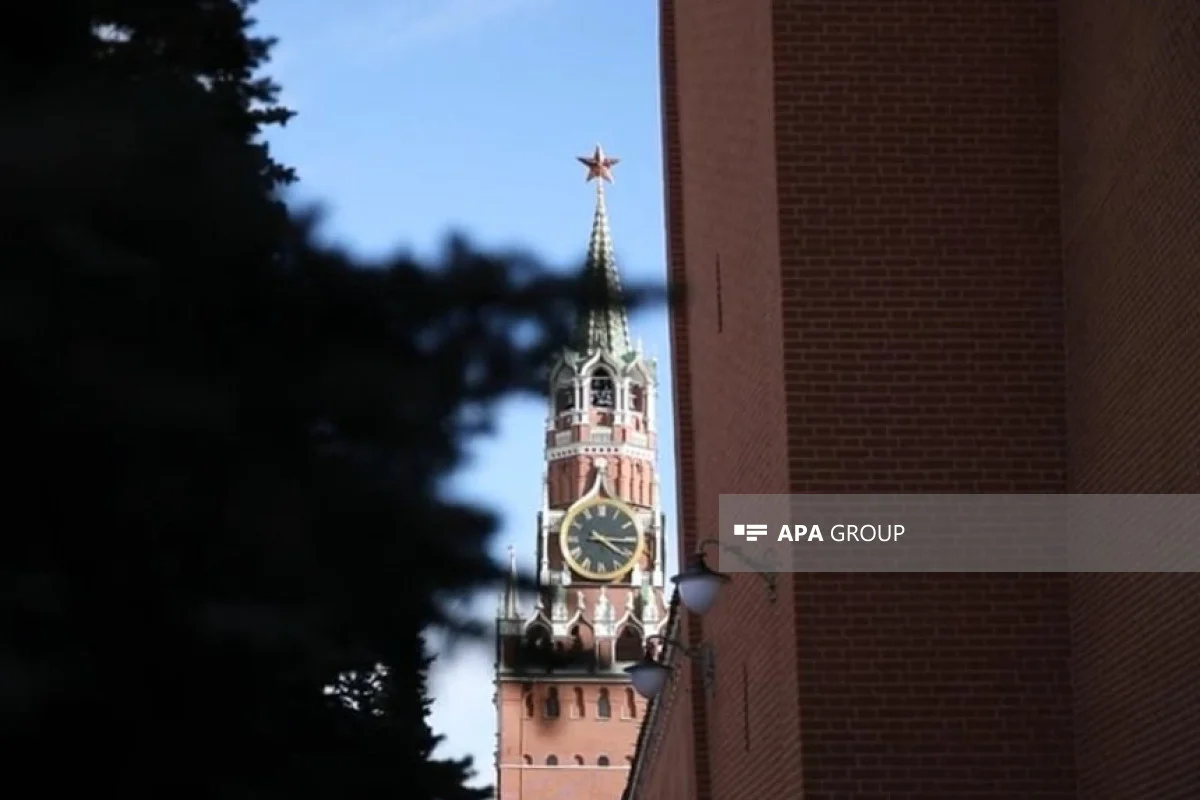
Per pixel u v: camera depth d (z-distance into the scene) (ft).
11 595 84.02
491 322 91.50
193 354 87.15
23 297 81.82
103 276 83.82
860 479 201.36
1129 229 181.98
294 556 89.20
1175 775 169.99
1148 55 175.42
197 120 89.51
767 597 219.00
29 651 84.69
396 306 90.53
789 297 204.13
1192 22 163.02
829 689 197.88
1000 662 198.90
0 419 83.61
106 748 89.30
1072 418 200.95
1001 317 204.74
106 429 84.53
